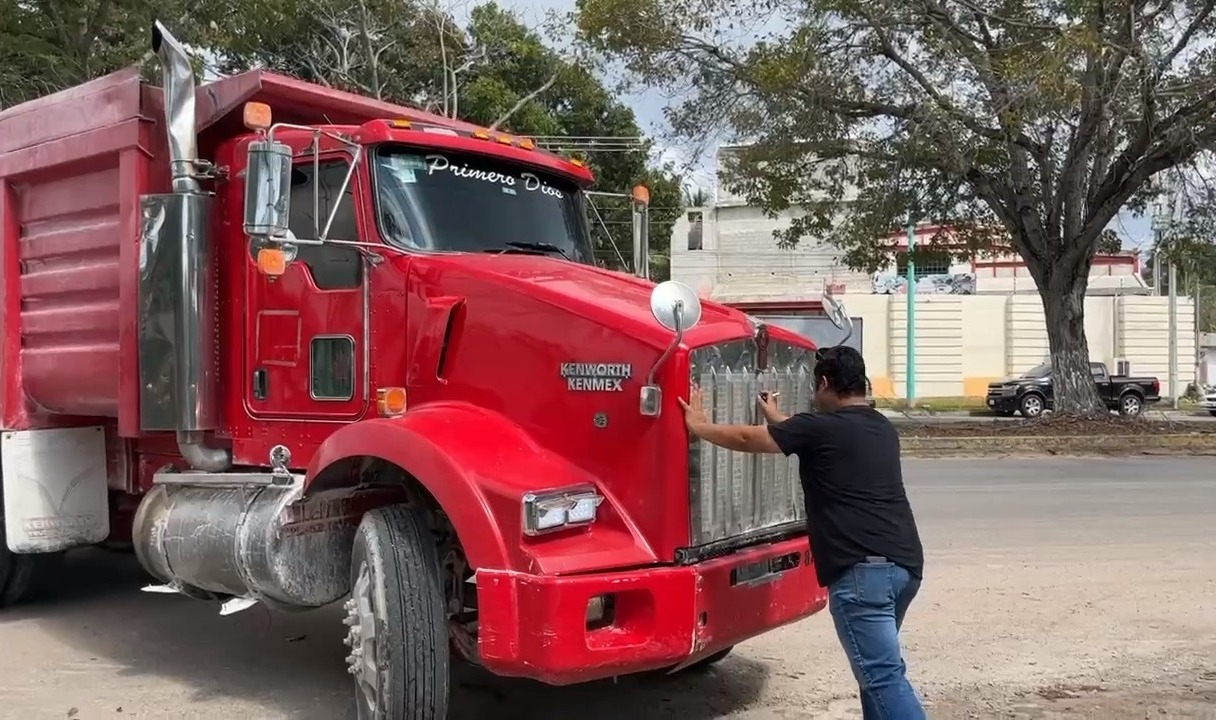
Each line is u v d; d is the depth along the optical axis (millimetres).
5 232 6617
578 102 28234
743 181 20969
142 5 17094
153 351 5609
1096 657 5910
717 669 5797
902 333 38750
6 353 6602
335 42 24250
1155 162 18203
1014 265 41625
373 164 5133
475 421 4531
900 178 19906
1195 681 5484
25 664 5938
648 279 6082
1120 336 38812
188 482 5535
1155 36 16625
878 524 4023
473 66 26547
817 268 43594
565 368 4445
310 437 5258
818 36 17547
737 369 4543
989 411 33938
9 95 16875
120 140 5812
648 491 4230
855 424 4121
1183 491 12719
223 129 5934
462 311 4762
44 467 6574
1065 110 16594
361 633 4422
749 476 4594
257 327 5488
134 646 6324
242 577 4973
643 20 18406
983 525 10203
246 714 5074
